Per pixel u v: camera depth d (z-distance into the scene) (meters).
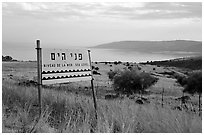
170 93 26.05
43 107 6.95
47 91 8.77
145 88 29.20
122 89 28.77
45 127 5.30
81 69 7.35
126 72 30.48
